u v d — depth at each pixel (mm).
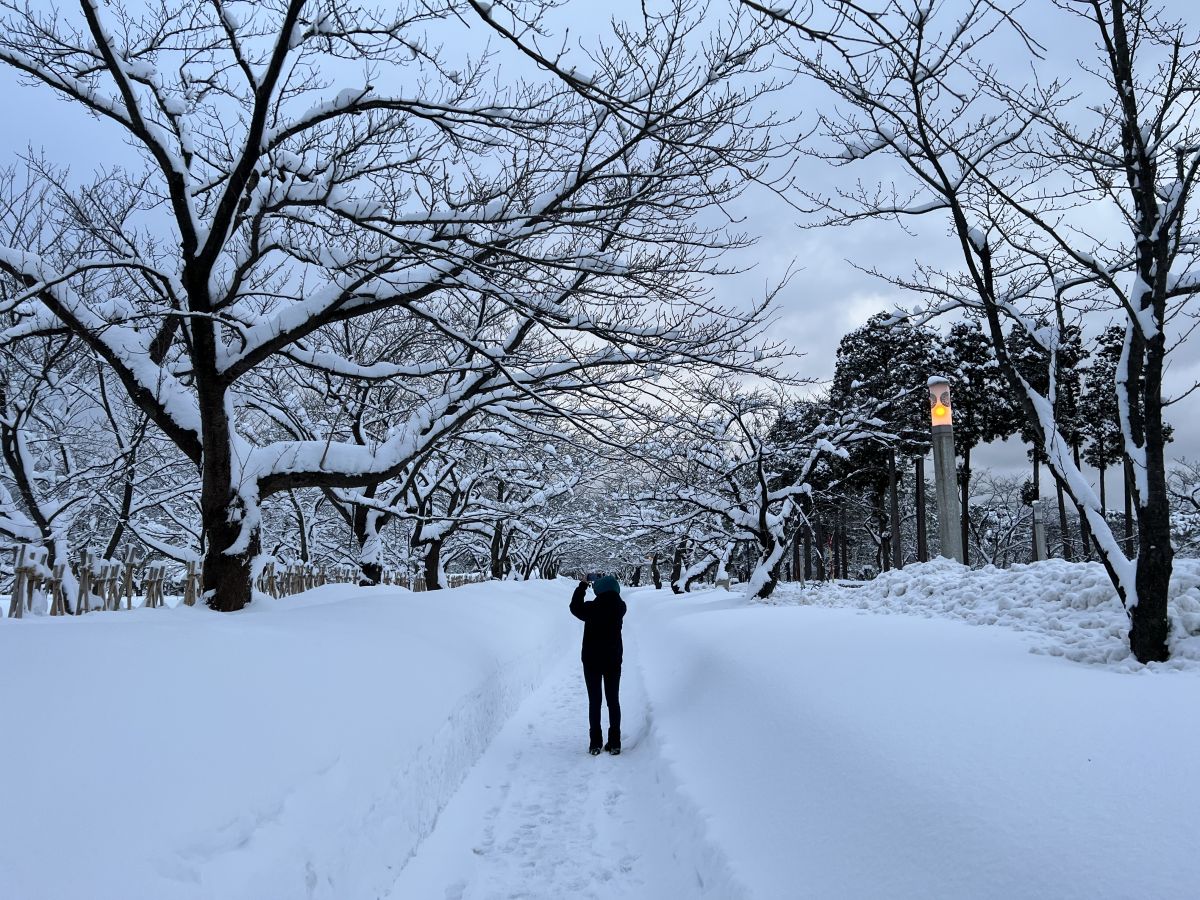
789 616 10258
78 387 13844
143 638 3312
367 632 5617
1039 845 2570
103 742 2439
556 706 9664
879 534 38812
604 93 4914
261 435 17844
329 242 7727
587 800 5570
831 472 26078
